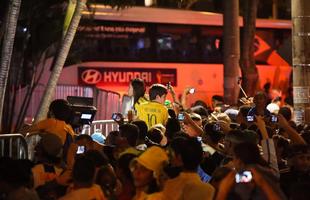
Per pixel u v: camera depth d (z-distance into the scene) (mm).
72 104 18766
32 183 11891
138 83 18969
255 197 10375
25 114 32938
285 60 43688
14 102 33219
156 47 39219
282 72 43500
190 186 10930
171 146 11297
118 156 13031
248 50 37469
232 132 12906
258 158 10664
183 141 11234
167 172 11195
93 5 35656
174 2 43156
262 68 43000
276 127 16594
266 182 10312
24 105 32906
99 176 12055
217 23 41156
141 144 14570
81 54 36250
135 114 18688
